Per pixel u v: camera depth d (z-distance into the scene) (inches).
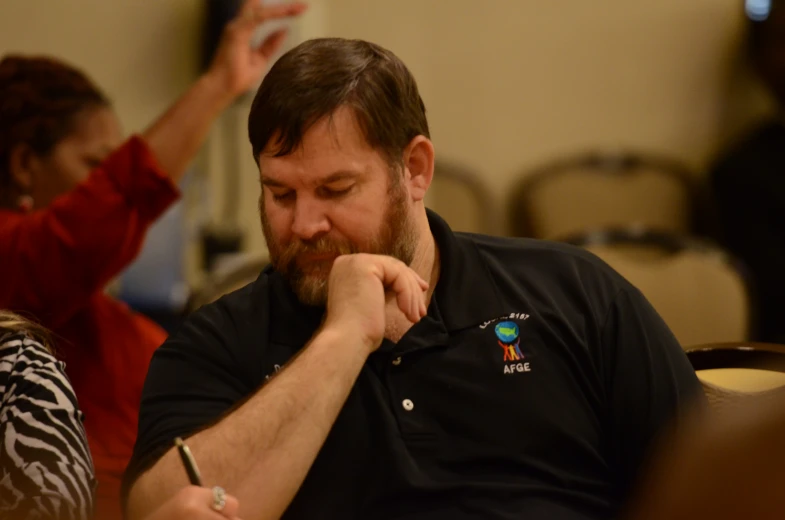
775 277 593.6
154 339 324.8
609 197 652.7
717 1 666.2
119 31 578.6
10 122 328.2
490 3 654.5
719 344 234.4
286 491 187.5
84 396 300.5
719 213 622.5
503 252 231.8
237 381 213.9
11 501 191.9
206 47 568.1
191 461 166.4
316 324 216.5
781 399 71.0
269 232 209.6
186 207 586.9
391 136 205.8
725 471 69.6
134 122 586.6
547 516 200.4
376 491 202.7
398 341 214.1
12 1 569.6
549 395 213.5
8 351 212.7
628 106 671.8
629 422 215.3
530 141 669.3
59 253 300.7
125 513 199.0
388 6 643.5
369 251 208.1
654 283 396.8
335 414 194.1
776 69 625.9
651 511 73.2
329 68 201.2
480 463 207.3
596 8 662.5
